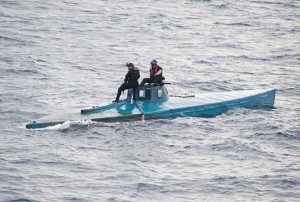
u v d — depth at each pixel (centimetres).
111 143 8150
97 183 6925
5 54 13100
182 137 8431
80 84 11319
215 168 7425
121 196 6625
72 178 7044
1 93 10400
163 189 6825
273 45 15500
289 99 10850
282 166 7488
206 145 8150
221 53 14488
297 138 8500
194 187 6888
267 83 12019
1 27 15550
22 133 8438
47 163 7438
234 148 8044
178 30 16762
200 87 11556
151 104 9206
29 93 10512
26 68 12119
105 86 11300
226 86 11706
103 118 8725
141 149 7962
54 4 19175
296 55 14512
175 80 11950
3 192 6625
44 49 13800
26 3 18938
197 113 9300
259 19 18738
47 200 6488
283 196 6700
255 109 9825
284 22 18438
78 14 17988
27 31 15388
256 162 7619
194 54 14262
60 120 8656
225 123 9069
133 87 9206
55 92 10700
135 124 8819
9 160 7469
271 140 8406
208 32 16725
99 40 15062
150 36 15875
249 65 13475
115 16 18050
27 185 6819
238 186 6925
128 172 7231
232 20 18425
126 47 14538
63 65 12619
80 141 8194
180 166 7469
